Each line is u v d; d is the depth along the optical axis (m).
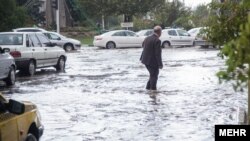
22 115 7.27
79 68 26.81
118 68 26.34
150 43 16.83
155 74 17.11
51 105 14.32
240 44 3.04
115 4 67.62
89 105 14.27
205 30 7.02
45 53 24.08
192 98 15.28
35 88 18.27
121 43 47.94
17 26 49.22
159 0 68.56
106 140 10.04
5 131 6.45
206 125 11.23
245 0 3.79
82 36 68.69
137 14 69.25
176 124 11.43
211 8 7.08
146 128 11.06
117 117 12.39
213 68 25.56
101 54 38.78
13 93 16.91
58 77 22.20
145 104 14.25
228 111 12.92
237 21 6.49
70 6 76.19
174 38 48.66
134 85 18.73
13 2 49.62
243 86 3.47
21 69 22.45
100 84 19.28
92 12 70.44
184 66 26.95
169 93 16.45
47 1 69.06
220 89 17.33
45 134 10.61
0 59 17.86
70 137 10.37
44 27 67.62
